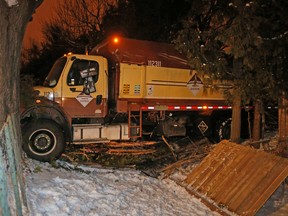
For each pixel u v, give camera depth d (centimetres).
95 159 973
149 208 651
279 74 793
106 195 656
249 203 645
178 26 1398
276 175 648
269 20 769
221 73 878
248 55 764
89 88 997
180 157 1009
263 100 933
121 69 1040
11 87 513
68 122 974
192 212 673
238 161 742
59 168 785
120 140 1088
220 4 941
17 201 464
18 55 531
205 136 1255
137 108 1071
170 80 1122
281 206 728
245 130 1289
